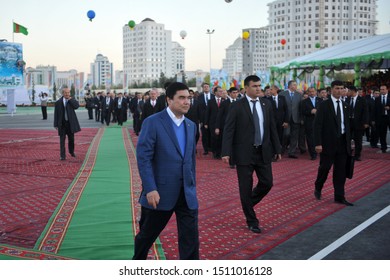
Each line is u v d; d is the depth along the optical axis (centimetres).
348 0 13338
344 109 647
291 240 479
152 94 1371
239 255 430
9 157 1167
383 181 816
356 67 2133
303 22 13512
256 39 15700
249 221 516
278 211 606
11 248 446
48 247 450
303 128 1227
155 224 355
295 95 1157
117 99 2452
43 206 631
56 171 939
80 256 424
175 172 350
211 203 651
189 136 360
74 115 1128
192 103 1270
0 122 2803
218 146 1149
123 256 424
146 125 355
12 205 636
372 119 1290
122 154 1228
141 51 17950
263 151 530
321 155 658
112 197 686
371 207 627
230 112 532
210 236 493
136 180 833
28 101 6219
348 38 13400
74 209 611
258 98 543
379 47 2161
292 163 1062
